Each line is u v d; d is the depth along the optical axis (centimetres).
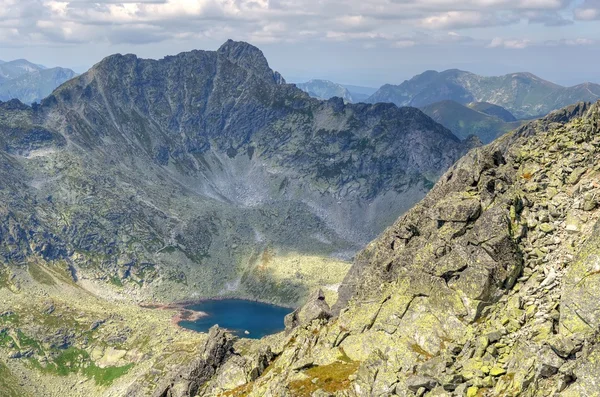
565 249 4762
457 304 5112
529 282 4784
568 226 4903
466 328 4922
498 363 4241
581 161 5362
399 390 4638
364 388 4953
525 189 5525
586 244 4225
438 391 4341
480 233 5297
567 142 5688
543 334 4150
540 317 4334
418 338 5191
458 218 5691
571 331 3928
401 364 4997
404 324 5466
